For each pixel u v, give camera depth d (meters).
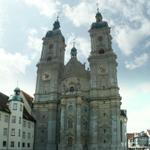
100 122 84.25
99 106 86.19
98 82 89.12
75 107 84.00
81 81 91.62
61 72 98.75
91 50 94.62
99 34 95.69
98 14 101.06
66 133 82.50
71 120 83.38
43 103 94.00
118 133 80.50
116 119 81.88
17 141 78.06
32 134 89.69
